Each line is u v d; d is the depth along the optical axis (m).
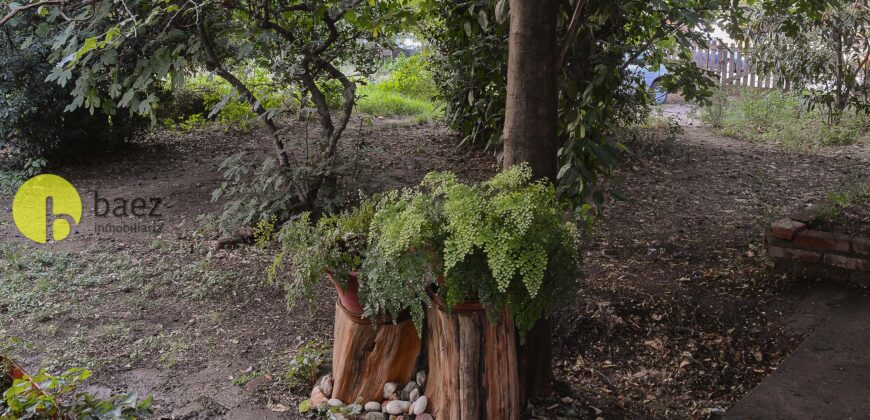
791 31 6.56
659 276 5.75
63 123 9.33
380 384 3.73
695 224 7.10
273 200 6.87
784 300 5.29
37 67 8.47
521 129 3.51
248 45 6.06
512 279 3.08
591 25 4.34
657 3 4.40
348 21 6.53
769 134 11.07
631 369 4.46
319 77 7.56
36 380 3.15
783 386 4.01
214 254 6.41
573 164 3.99
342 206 7.02
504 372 3.33
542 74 3.46
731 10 5.69
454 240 2.99
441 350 3.37
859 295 5.23
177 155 10.11
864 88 10.76
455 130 10.10
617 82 4.59
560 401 3.89
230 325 5.04
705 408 4.00
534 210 3.00
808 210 6.17
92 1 4.96
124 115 9.77
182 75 6.00
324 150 7.01
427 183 3.36
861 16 9.91
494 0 5.01
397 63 16.41
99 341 4.74
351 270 3.52
